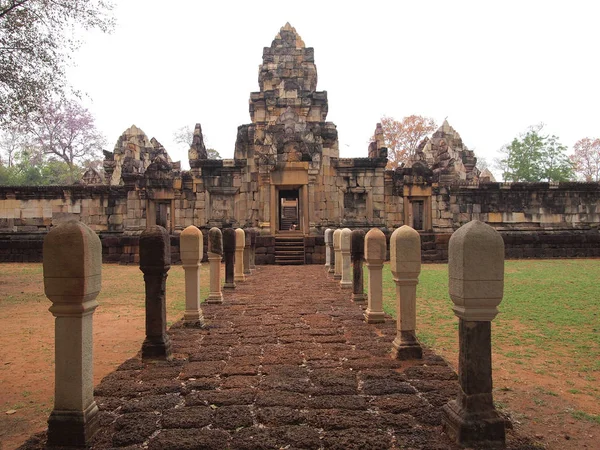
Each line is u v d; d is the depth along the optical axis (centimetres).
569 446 396
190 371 563
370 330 770
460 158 3219
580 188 2633
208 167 2436
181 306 1100
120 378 544
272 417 425
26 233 2548
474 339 386
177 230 2438
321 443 377
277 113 2591
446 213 2530
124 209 2570
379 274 827
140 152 3042
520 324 866
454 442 376
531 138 4888
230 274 1283
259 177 2316
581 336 777
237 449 369
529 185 2602
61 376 389
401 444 373
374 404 455
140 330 870
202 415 433
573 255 2488
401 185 2506
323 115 2644
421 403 455
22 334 846
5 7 1391
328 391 492
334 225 2400
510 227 2608
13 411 500
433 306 1064
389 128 5275
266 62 2756
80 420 384
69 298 387
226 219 2441
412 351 605
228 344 691
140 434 397
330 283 1433
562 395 520
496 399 506
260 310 962
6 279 1656
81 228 391
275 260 2223
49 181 5381
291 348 664
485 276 384
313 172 2341
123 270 2002
